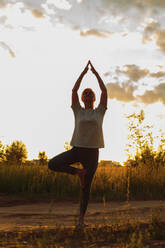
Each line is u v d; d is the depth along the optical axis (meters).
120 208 6.71
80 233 3.56
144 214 5.31
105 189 10.48
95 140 3.96
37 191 10.32
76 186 10.37
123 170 12.20
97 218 5.05
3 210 7.13
